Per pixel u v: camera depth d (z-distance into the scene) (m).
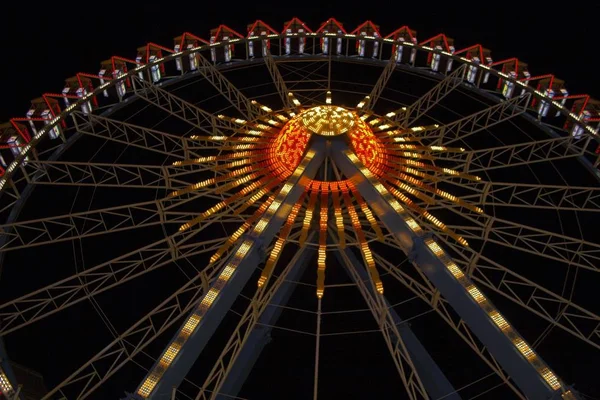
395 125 32.91
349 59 40.62
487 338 19.88
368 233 29.38
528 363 18.59
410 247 22.64
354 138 28.48
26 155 29.97
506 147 31.22
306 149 28.28
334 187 27.88
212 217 30.44
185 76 38.06
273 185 28.45
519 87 36.06
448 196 27.94
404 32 41.09
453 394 29.08
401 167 29.58
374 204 24.77
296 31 41.50
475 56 39.31
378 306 23.86
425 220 28.16
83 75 36.25
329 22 41.72
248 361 29.95
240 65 40.06
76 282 34.69
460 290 20.67
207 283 24.39
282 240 24.77
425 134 36.47
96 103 35.09
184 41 40.84
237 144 32.38
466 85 37.78
